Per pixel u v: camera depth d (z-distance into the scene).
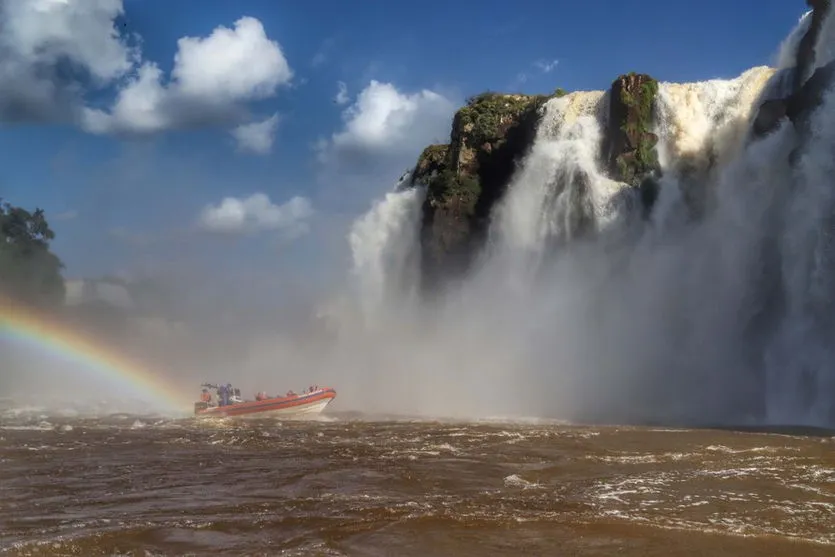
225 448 24.22
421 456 21.69
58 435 28.31
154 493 16.83
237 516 14.27
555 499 15.42
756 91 43.69
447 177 59.88
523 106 59.66
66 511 15.07
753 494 15.76
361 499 15.68
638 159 47.03
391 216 65.12
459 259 58.47
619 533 12.78
